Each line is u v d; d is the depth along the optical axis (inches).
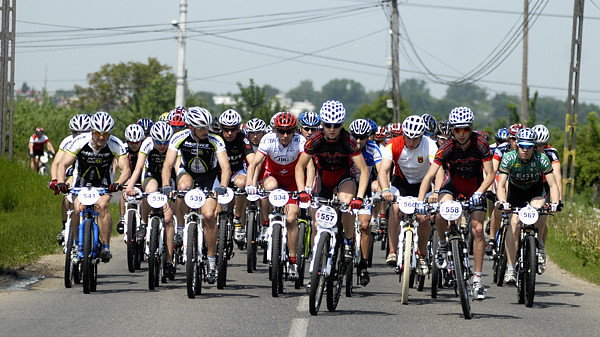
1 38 2657.5
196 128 1118.4
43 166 2974.9
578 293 1266.0
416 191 1216.8
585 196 3627.0
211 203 1108.5
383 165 1160.8
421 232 1106.7
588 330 946.7
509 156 1172.5
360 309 1038.4
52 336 820.6
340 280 1038.4
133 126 1244.5
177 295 1091.9
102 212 1127.0
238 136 1454.2
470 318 994.1
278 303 1055.6
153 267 1123.9
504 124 4618.6
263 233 1341.0
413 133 1142.3
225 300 1063.0
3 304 989.8
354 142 1054.4
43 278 1218.6
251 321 927.7
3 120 2655.0
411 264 1103.0
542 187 1215.6
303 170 1079.6
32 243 1566.2
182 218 1172.5
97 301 1026.7
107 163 1164.5
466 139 1066.1
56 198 2277.3
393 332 892.6
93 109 6501.0
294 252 1127.0
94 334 834.8
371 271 1445.6
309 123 1369.3
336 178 1091.9
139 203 1330.0
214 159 1154.7
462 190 1113.4
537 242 1169.4
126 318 921.5
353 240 1059.3
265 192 1112.2
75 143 1144.2
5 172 2267.5
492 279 1408.7
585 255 1651.1
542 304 1142.3
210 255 1130.7
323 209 989.2
